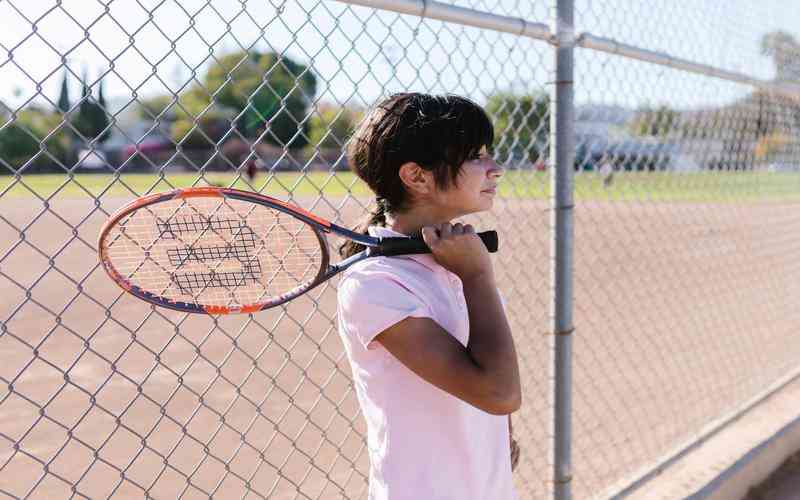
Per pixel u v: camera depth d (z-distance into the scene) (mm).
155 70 1554
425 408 1319
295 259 1553
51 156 1496
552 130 2314
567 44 2254
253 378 4426
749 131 4203
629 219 10000
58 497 3020
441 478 1325
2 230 10156
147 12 1528
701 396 4160
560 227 2338
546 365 4484
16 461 3324
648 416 3910
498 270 5926
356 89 1898
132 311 6203
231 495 3061
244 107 1745
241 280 1537
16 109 1415
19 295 6957
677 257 8461
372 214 1512
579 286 7203
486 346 1235
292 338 5266
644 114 3420
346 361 4750
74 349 5074
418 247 1363
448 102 1339
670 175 3990
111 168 1578
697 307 6250
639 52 2682
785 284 5488
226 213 1514
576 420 3869
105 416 3869
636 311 6180
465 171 1337
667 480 3076
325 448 3502
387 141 1335
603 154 3799
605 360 4844
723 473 3111
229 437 3611
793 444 3613
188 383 4336
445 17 1935
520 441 3574
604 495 2799
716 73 3297
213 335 5363
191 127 1678
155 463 3338
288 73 1775
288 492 3088
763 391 3941
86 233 10133
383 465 1335
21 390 4250
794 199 4793
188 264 1509
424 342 1243
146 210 1473
